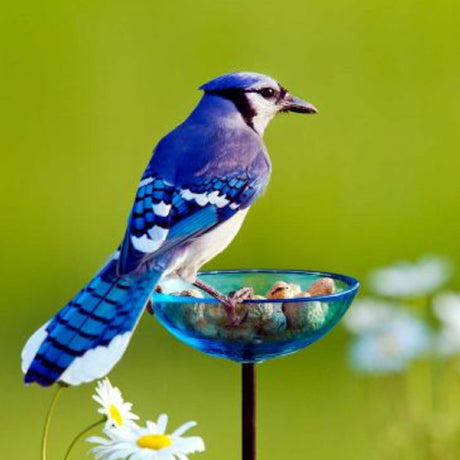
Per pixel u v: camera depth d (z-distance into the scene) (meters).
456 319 7.42
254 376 6.60
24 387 12.17
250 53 18.22
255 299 6.41
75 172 16.34
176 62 18.02
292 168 16.30
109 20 18.36
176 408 11.84
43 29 18.11
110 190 16.11
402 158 16.62
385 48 18.11
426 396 7.43
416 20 18.31
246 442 6.55
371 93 17.62
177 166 7.32
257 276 7.09
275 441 11.66
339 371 12.58
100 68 17.89
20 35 18.11
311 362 12.66
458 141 16.89
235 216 7.41
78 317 6.48
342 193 16.00
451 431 7.10
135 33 18.19
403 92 17.67
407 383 7.46
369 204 15.95
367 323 7.62
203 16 18.36
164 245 7.01
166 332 12.52
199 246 7.16
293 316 6.41
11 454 11.34
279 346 6.48
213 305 6.41
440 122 17.19
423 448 7.10
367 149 16.66
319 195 15.92
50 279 14.52
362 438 11.64
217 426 11.61
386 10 18.34
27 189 16.00
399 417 7.34
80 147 16.77
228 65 18.14
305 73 18.02
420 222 15.71
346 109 17.33
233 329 6.41
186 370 12.40
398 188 16.20
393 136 16.97
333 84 17.91
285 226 15.36
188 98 17.70
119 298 6.60
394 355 7.49
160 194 7.20
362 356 7.54
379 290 7.76
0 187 15.95
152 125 17.19
